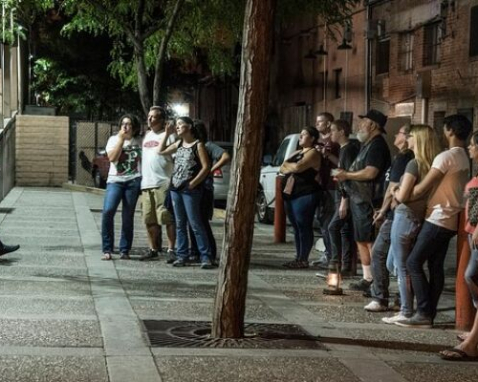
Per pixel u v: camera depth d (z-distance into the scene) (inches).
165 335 246.1
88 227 518.0
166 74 1172.5
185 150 373.1
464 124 270.5
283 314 288.8
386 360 228.4
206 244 377.4
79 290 312.3
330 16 597.6
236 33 584.7
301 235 392.8
